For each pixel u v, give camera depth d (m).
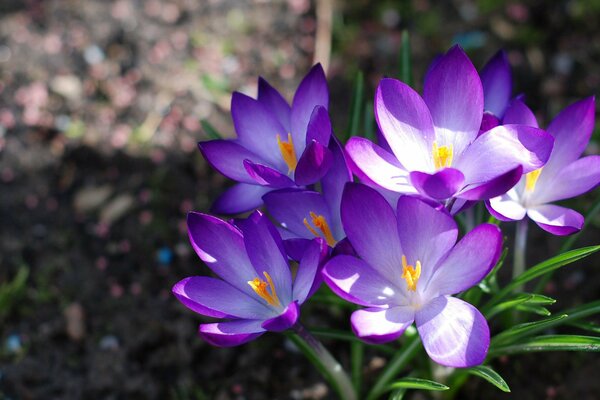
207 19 0.72
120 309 0.56
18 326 0.55
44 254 0.58
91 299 0.56
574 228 0.39
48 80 0.67
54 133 0.64
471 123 0.38
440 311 0.37
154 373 0.53
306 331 0.41
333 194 0.40
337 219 0.40
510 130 0.37
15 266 0.58
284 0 0.73
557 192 0.41
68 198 0.61
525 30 0.69
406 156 0.38
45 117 0.65
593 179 0.41
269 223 0.38
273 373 0.53
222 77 0.68
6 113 0.65
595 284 0.54
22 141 0.64
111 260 0.58
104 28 0.71
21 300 0.56
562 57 0.67
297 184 0.38
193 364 0.53
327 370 0.46
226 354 0.53
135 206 0.60
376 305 0.37
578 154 0.41
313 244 0.37
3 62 0.69
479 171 0.37
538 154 0.37
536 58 0.67
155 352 0.54
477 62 0.68
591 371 0.50
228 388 0.52
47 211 0.60
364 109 0.63
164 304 0.56
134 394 0.52
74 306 0.55
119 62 0.69
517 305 0.44
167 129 0.64
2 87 0.67
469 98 0.38
